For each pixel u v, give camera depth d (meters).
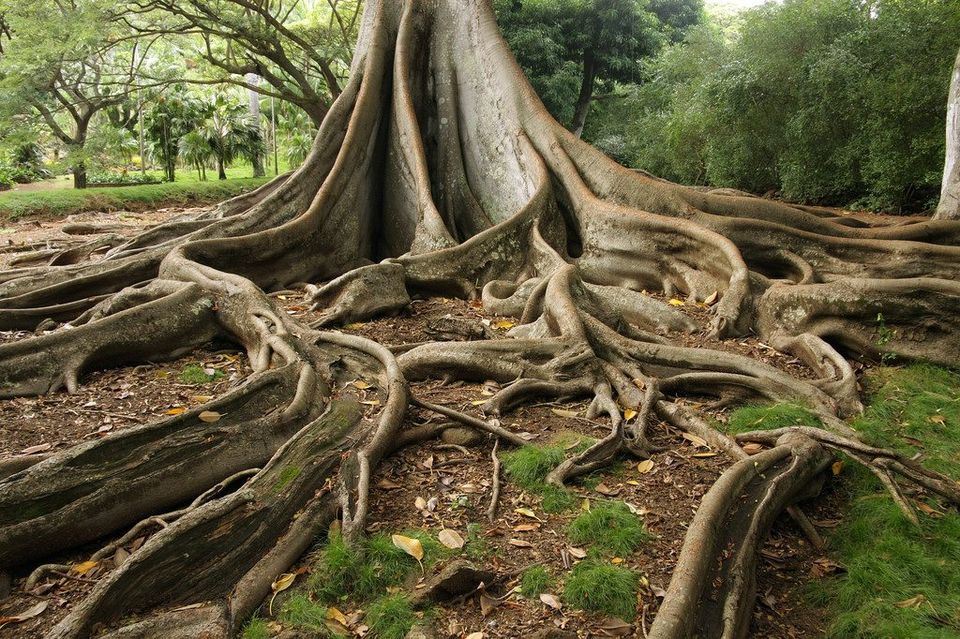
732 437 5.42
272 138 50.69
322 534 4.13
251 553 3.86
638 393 6.01
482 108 11.63
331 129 11.34
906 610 3.89
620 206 9.73
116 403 5.71
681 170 25.84
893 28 16.34
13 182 33.19
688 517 4.51
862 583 4.12
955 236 9.79
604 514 4.41
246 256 9.01
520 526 4.38
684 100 24.12
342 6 31.42
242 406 4.98
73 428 5.22
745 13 20.23
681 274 8.88
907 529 4.55
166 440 4.41
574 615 3.70
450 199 11.63
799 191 19.48
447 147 11.84
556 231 10.01
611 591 3.77
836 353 6.75
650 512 4.55
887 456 4.90
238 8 26.22
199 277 7.39
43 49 20.86
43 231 16.25
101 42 23.73
